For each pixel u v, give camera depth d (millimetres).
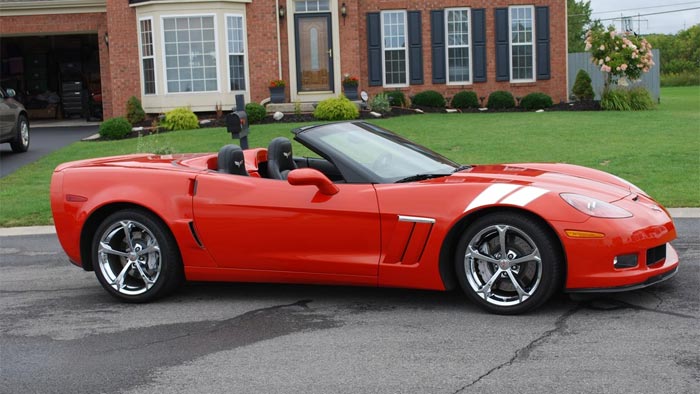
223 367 4410
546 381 3969
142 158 6488
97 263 6004
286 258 5559
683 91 41156
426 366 4270
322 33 22750
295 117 20422
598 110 22688
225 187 5707
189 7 21391
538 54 24406
